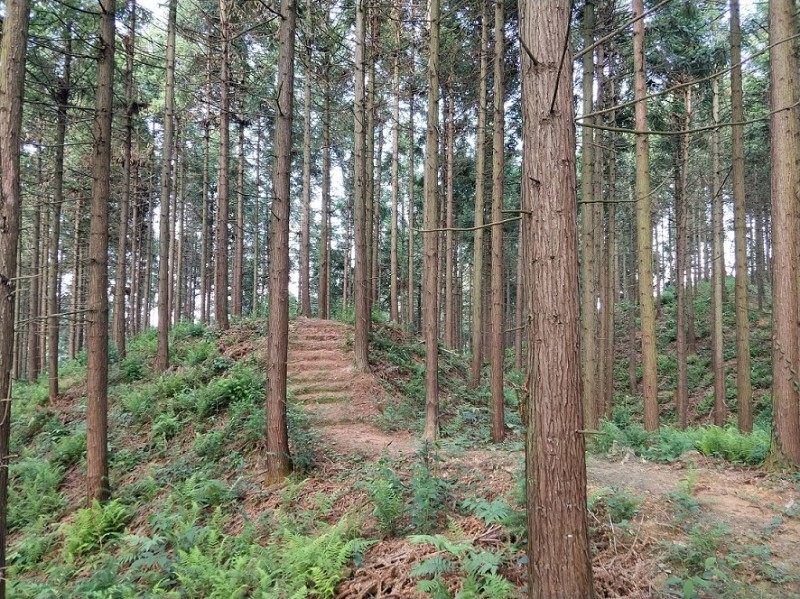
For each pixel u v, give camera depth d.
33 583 5.52
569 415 2.86
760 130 14.80
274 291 6.93
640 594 3.43
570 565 2.78
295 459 7.05
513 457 6.64
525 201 3.09
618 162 18.77
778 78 6.17
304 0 13.55
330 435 8.99
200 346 13.46
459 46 13.45
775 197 6.22
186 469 7.75
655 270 28.88
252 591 4.24
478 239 13.06
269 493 6.49
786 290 6.03
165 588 4.62
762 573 3.56
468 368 16.66
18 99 4.50
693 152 16.47
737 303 9.62
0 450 4.34
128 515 6.73
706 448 6.76
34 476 8.68
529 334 3.02
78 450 9.48
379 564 4.23
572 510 2.82
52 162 15.40
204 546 5.27
